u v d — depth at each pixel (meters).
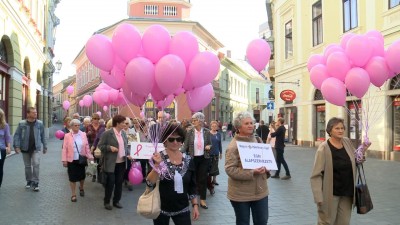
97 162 9.39
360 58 6.20
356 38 6.20
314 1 20.30
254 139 4.27
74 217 6.50
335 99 6.44
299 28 22.09
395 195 8.05
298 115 22.42
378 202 7.43
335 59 6.31
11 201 7.68
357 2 16.30
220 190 9.09
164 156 3.89
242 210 4.02
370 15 15.41
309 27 20.94
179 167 3.88
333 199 4.27
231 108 48.94
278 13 25.28
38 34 23.66
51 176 11.00
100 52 5.41
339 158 4.29
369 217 6.37
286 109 24.36
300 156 16.34
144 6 33.62
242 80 55.81
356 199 4.29
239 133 4.25
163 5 33.75
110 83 6.09
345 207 4.32
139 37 5.20
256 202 4.09
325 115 19.38
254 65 6.35
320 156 4.32
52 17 33.38
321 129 20.20
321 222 4.30
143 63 5.04
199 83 5.31
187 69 5.32
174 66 4.92
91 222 6.19
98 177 9.36
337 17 18.02
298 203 7.52
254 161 4.02
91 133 10.26
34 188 8.75
